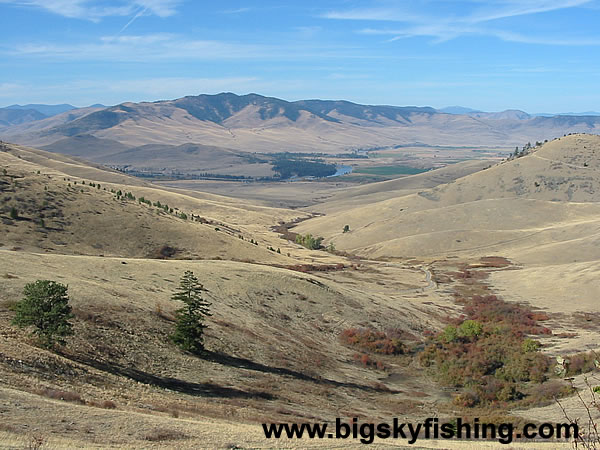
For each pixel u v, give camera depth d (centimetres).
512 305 9288
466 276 12662
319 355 5806
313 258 14962
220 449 2070
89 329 4266
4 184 11931
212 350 4925
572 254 13938
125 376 3625
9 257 5806
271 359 5191
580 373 4691
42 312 3634
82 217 11675
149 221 12412
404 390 5088
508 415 3847
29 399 2367
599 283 9825
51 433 1986
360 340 6569
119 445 1970
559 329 7575
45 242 10231
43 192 12175
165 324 5034
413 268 14062
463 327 6850
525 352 5706
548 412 3809
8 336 3506
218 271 7694
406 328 7438
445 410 4322
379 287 11069
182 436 2200
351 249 19362
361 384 5106
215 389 3944
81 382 3061
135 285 6122
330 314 7244
